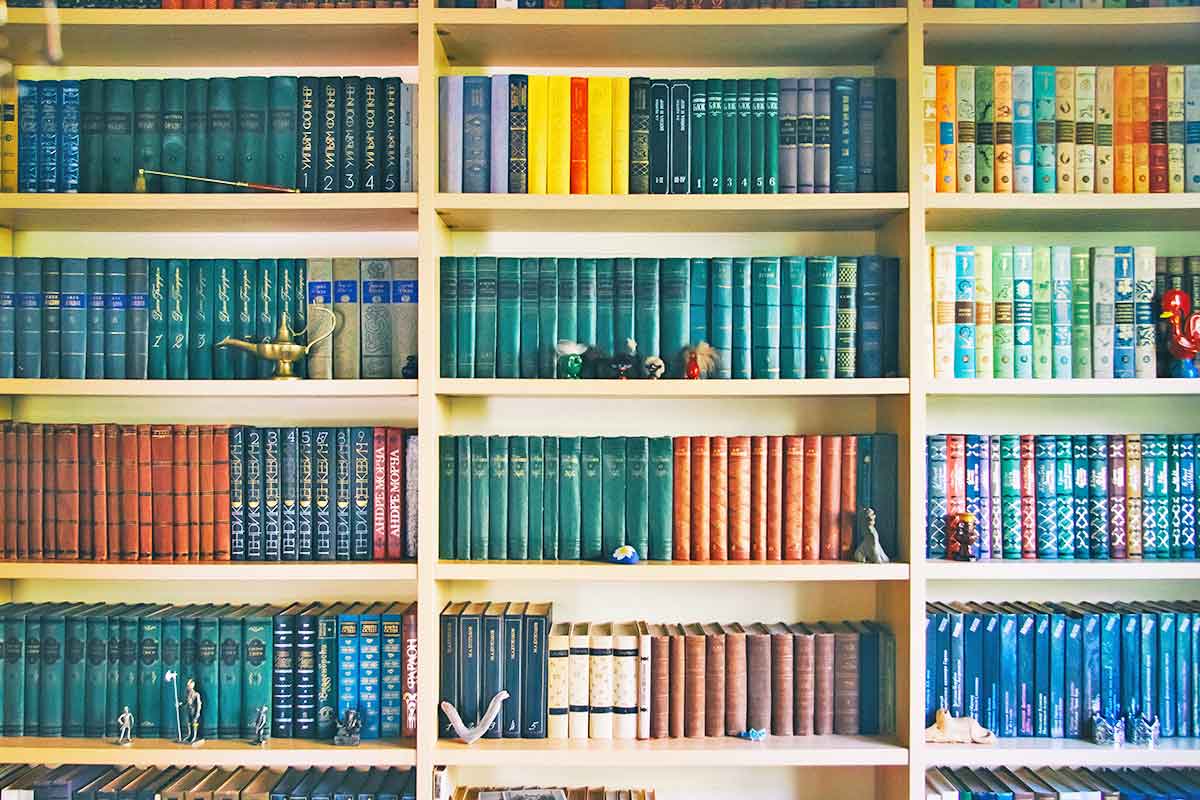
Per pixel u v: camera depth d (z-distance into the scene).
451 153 1.73
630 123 1.74
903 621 1.71
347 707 1.73
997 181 1.73
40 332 1.74
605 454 1.76
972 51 1.82
